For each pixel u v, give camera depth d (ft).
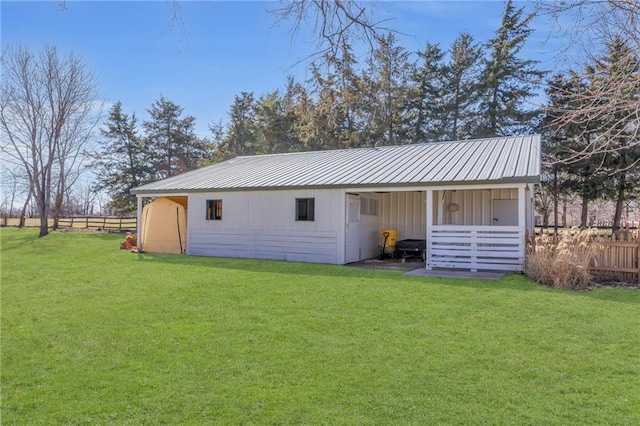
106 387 13.38
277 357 15.71
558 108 18.06
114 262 44.01
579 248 31.71
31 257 51.29
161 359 15.66
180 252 55.88
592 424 10.89
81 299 25.88
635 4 14.07
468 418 11.25
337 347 16.69
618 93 14.82
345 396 12.55
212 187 49.03
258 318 20.88
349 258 43.80
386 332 18.48
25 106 84.28
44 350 16.83
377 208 51.16
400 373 14.15
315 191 43.88
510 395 12.53
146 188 54.08
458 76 88.12
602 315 20.89
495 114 87.45
